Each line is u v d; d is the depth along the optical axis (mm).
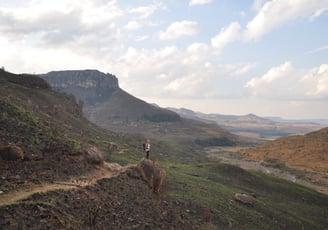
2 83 102000
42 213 21766
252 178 95188
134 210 31547
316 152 185000
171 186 61031
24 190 25109
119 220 28125
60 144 36531
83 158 37250
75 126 108625
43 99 109375
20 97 93250
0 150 28781
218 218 49406
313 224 65875
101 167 38375
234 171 97625
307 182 132250
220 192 67062
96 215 25406
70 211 24438
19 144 32000
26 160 30375
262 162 180500
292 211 73625
